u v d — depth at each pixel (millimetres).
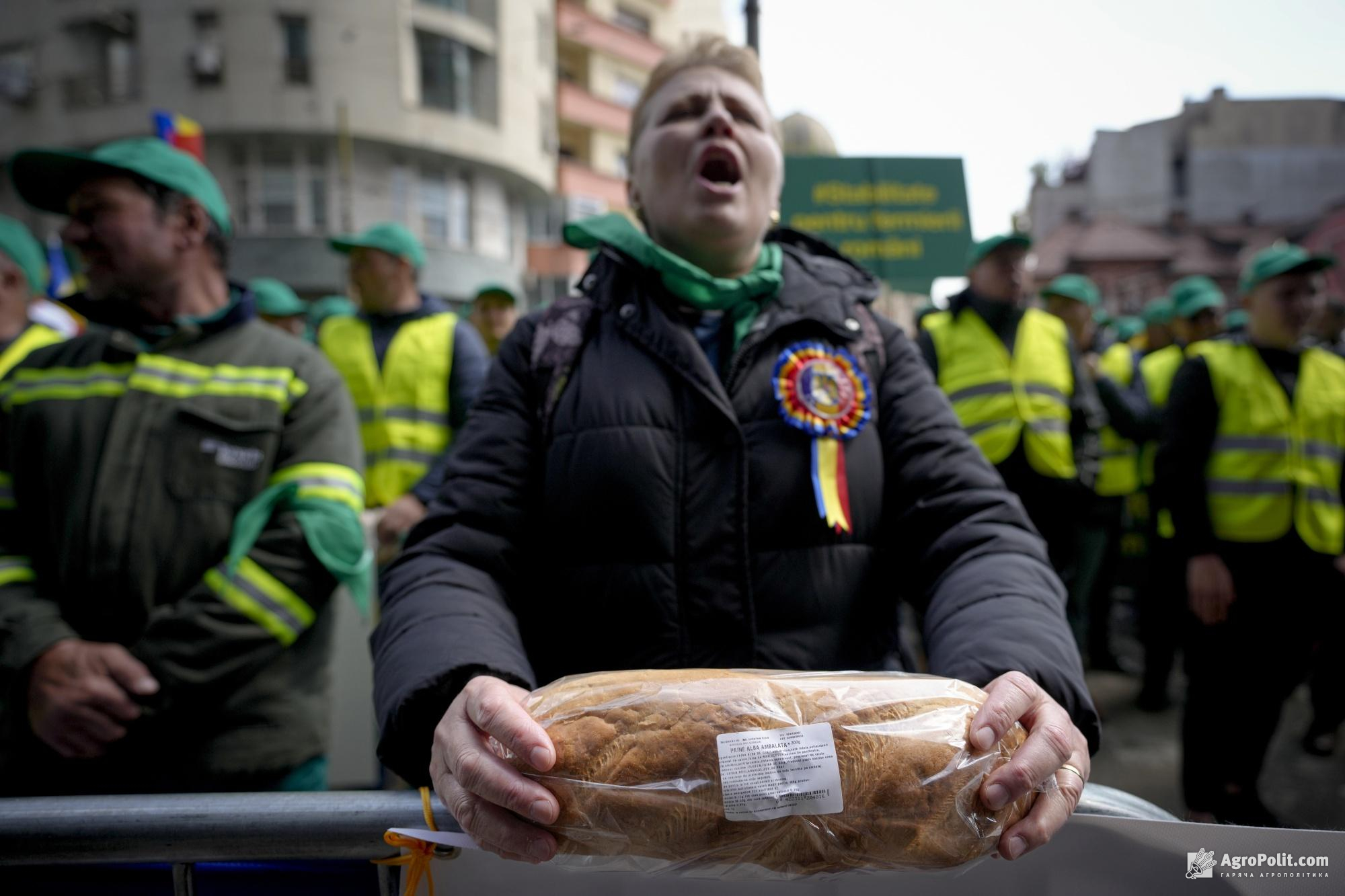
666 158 1217
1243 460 2643
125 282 1587
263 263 19688
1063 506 3584
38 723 1338
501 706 719
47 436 1511
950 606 975
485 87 22453
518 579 1116
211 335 1642
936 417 1179
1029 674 835
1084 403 3682
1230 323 5730
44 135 19609
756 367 1139
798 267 1284
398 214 21172
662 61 1319
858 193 5434
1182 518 2723
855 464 1114
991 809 677
